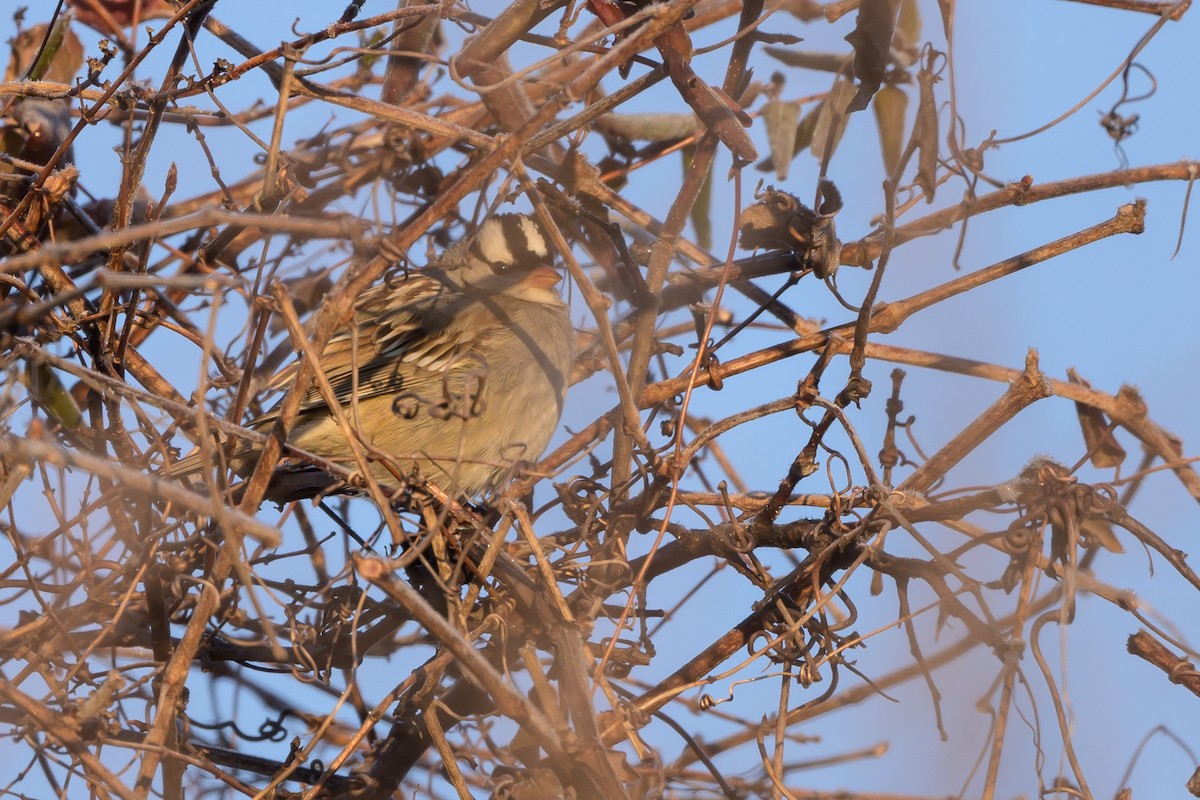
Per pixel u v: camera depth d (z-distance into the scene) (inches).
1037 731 277.4
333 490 301.7
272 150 296.8
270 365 389.7
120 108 353.1
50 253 212.1
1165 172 348.5
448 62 304.5
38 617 320.8
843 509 313.6
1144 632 310.3
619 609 337.4
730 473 388.8
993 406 324.8
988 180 296.5
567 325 397.7
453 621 273.7
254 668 340.8
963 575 292.2
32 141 385.4
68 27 390.0
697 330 377.4
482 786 312.3
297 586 342.6
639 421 299.0
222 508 224.8
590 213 345.4
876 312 354.0
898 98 348.5
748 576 329.4
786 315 385.7
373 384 373.1
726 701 301.0
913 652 301.0
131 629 331.6
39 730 273.7
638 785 282.0
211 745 339.3
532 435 381.4
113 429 323.3
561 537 339.0
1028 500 293.3
